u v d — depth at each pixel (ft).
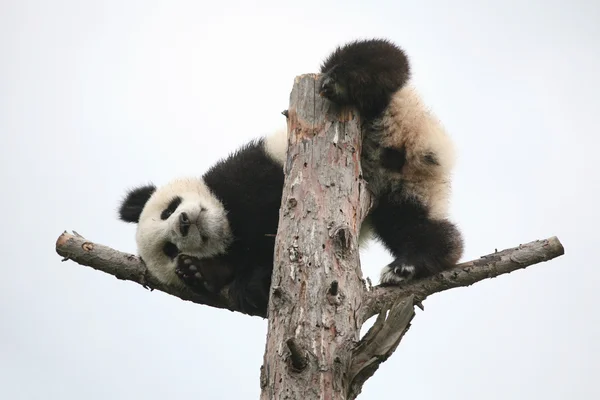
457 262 40.88
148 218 48.93
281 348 26.14
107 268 45.65
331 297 27.12
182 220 45.78
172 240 46.93
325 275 27.81
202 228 46.21
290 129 33.96
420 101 43.29
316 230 29.32
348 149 33.04
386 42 41.52
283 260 28.76
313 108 34.17
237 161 48.57
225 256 47.70
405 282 39.17
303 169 31.78
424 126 42.60
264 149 48.16
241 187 47.24
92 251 44.70
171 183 50.70
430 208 43.91
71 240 44.32
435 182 44.04
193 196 48.24
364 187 33.83
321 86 34.60
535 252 37.24
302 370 25.03
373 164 43.29
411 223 43.68
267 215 46.62
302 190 30.99
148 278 47.06
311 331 26.23
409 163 43.21
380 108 41.47
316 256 28.35
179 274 47.06
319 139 33.04
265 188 46.80
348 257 28.73
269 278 45.32
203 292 47.75
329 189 31.09
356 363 25.85
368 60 39.01
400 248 43.34
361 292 28.73
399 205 44.14
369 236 46.52
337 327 26.53
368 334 26.37
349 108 34.76
